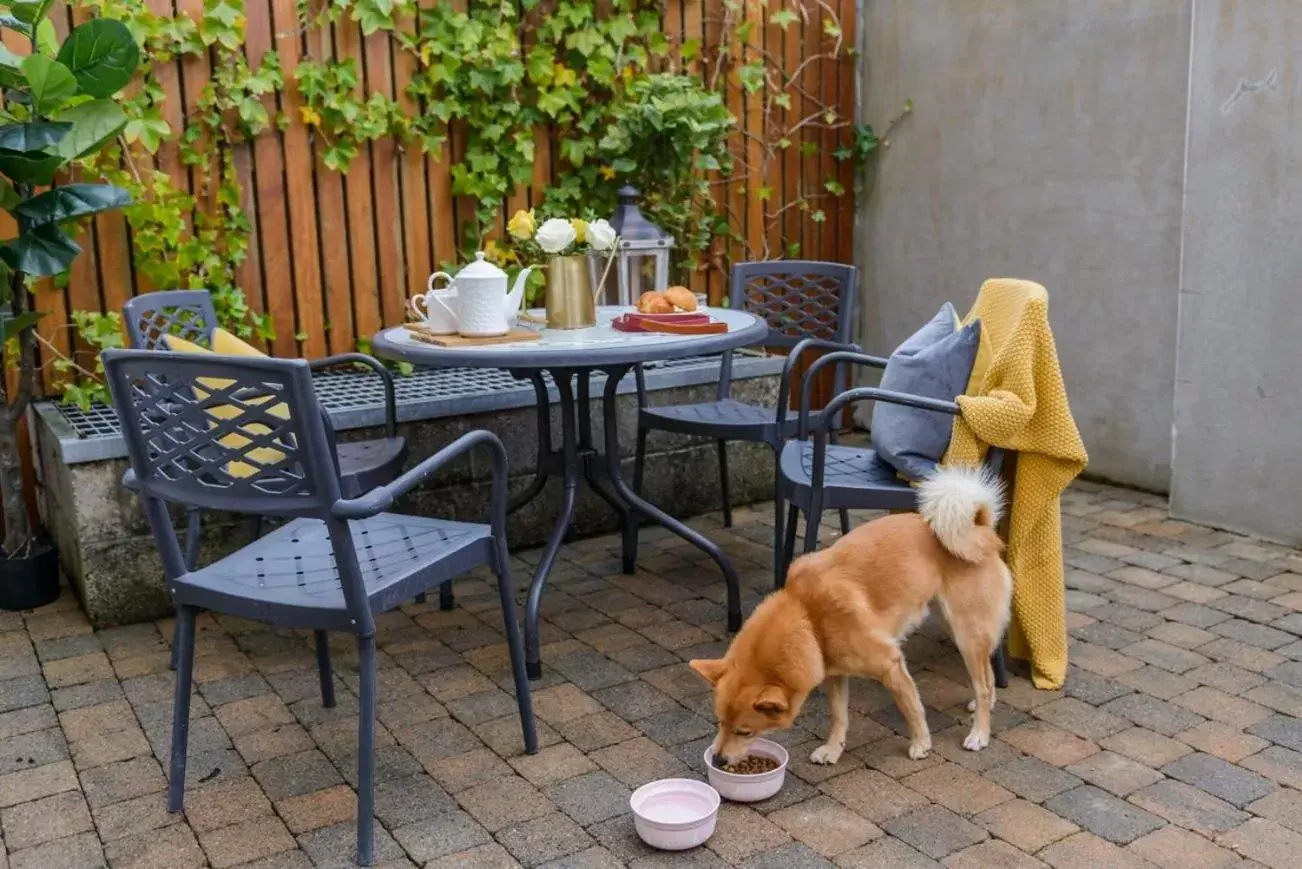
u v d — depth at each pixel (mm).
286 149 4211
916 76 5285
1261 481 3936
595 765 2527
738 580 3699
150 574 3430
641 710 2799
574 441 3311
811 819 2289
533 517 4074
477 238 4613
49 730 2740
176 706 2334
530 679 2988
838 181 5660
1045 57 4680
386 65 4344
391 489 2090
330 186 4324
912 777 2449
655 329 3184
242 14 3988
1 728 2750
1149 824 2246
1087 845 2176
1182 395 4141
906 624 2438
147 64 3869
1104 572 3699
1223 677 2914
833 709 2498
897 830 2240
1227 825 2238
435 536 2473
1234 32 3758
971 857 2145
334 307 4406
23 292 3490
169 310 3812
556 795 2398
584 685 2945
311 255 4324
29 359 3475
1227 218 3883
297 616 2145
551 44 4672
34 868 2170
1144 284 4445
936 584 2471
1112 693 2836
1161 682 2893
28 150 3174
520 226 3303
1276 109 3676
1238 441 3984
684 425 3660
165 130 3891
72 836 2277
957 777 2447
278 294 4289
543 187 4777
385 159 4410
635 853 2178
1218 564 3746
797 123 5449
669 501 4391
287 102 4188
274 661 3139
